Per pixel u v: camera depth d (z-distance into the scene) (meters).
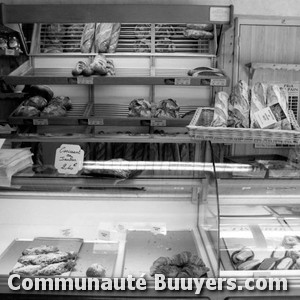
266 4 3.24
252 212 1.71
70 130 3.01
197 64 3.06
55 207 1.84
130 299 1.36
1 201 1.84
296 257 1.51
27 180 1.62
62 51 3.03
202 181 1.67
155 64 3.04
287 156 2.34
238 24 3.17
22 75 2.70
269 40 3.23
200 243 1.69
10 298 1.37
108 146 1.94
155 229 1.78
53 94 3.08
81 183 1.62
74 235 1.75
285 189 1.69
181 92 3.16
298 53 3.26
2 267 1.50
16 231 1.79
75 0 3.25
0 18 1.88
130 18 1.92
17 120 2.69
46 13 1.89
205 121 1.78
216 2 3.25
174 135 1.94
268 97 1.71
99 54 2.89
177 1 3.26
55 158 1.67
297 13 3.26
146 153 2.00
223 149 2.31
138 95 3.17
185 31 2.97
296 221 1.69
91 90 3.14
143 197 1.83
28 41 3.06
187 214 1.83
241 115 1.69
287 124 1.65
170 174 1.67
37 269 1.46
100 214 1.83
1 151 1.71
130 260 1.56
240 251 1.55
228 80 2.59
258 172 1.73
